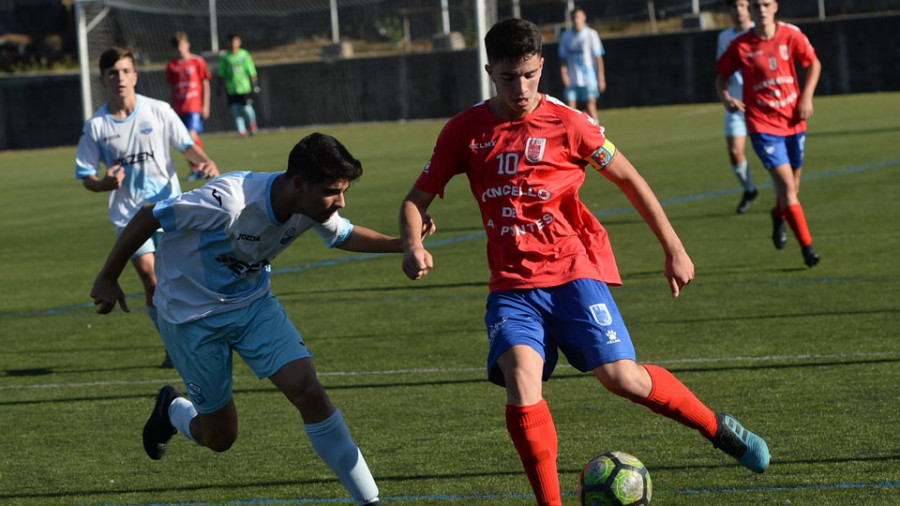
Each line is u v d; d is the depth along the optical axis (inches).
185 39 2491.4
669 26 3855.8
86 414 695.1
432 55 3627.0
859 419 586.9
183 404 546.6
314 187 451.8
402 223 490.9
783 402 627.8
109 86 824.3
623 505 455.2
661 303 926.4
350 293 1069.8
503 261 485.4
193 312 488.1
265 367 482.3
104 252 1439.5
